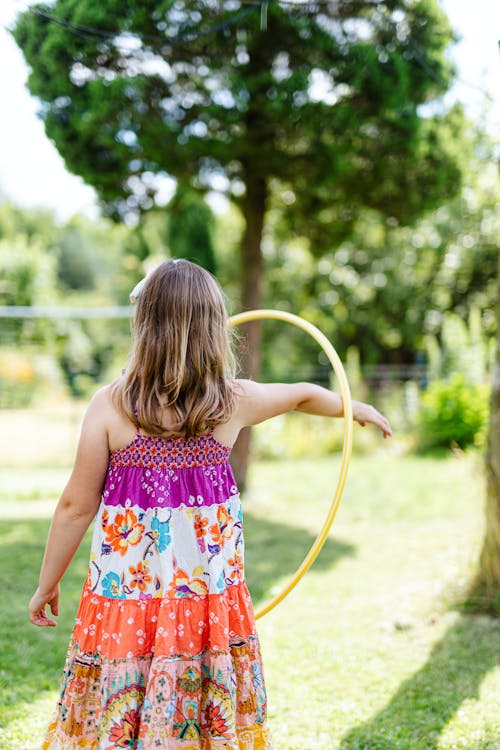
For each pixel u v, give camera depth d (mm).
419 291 16547
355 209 7680
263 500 7625
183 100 5770
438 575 4664
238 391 1857
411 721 2734
